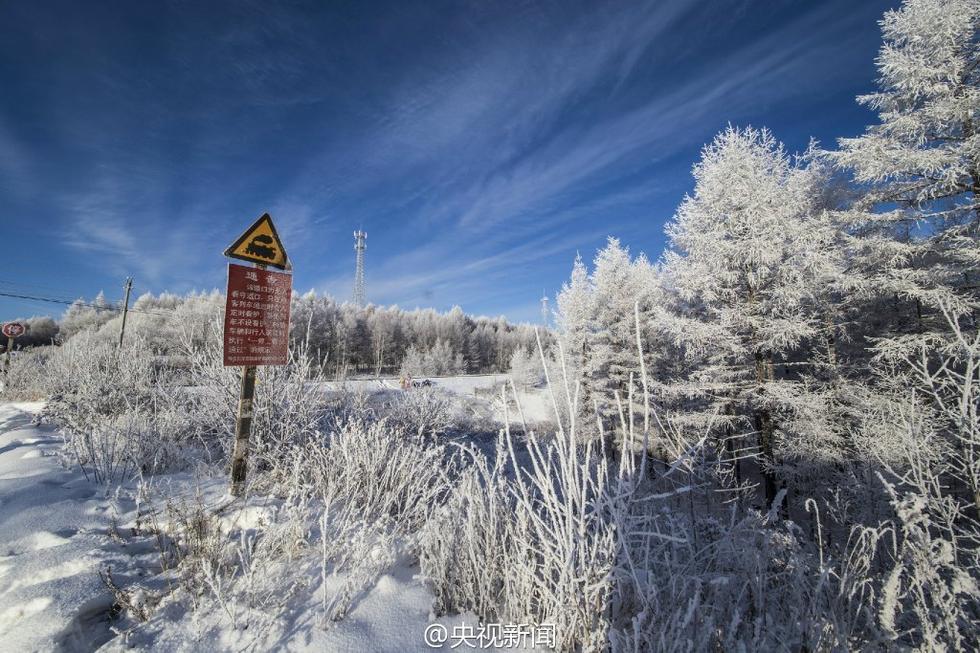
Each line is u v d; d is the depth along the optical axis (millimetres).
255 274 3768
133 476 3949
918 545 2102
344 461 3775
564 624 1935
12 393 12461
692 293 11219
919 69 8727
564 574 1956
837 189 12523
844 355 12297
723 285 10977
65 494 3439
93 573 2262
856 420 9281
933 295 8578
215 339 5027
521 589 2143
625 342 17797
